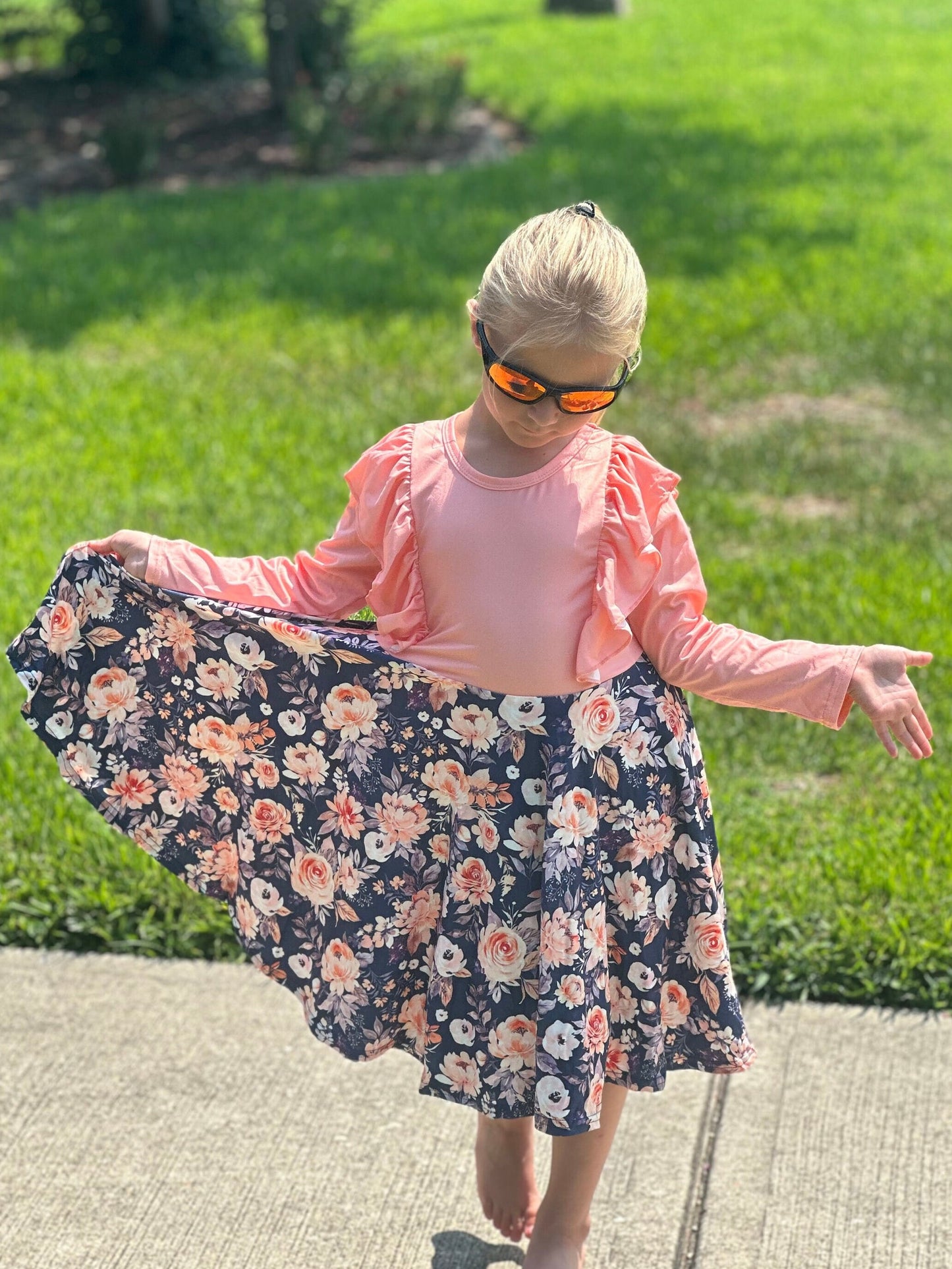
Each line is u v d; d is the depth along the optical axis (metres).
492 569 1.98
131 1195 2.52
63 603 2.22
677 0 22.30
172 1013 3.01
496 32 19.84
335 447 6.26
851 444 6.29
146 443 6.27
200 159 13.05
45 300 8.34
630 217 10.10
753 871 3.37
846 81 15.58
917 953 3.05
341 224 10.11
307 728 2.15
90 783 2.30
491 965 2.05
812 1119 2.69
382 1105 2.75
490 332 1.89
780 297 8.31
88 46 15.96
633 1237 2.42
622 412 6.70
